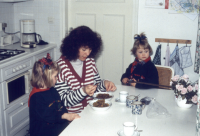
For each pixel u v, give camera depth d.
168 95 1.88
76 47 1.76
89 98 1.87
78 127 1.36
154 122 1.42
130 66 2.43
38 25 3.36
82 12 3.33
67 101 1.72
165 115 1.50
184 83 1.63
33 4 3.31
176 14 2.94
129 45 3.24
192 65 3.00
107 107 1.56
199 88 1.01
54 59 3.39
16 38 3.26
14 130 2.46
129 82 2.07
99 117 1.49
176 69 3.04
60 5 3.24
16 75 2.47
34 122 1.57
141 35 2.37
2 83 2.23
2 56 2.43
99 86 1.94
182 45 2.99
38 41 3.24
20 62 2.48
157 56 3.02
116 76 3.39
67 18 3.37
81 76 1.91
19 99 2.50
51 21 3.31
